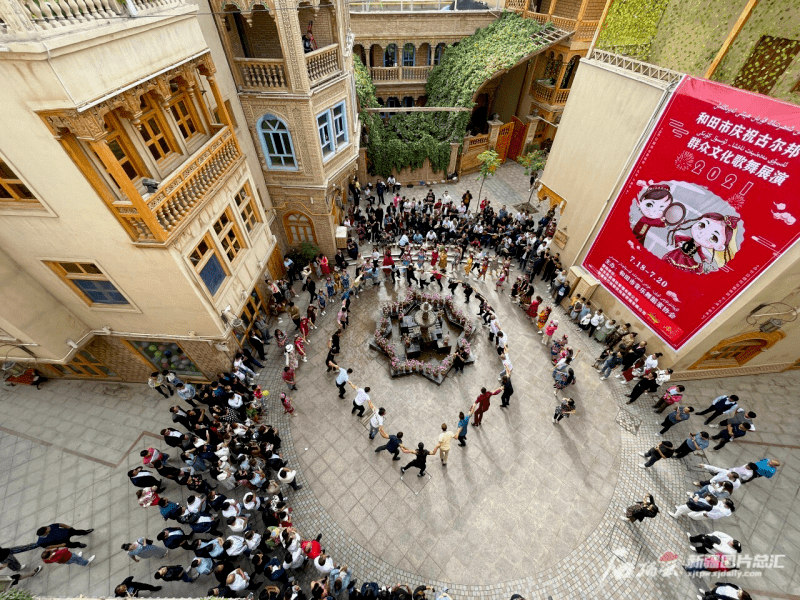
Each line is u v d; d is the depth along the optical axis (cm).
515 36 2081
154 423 1127
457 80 2114
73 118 604
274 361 1306
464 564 851
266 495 965
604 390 1204
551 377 1245
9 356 979
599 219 1275
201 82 1030
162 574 731
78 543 836
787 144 773
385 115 2488
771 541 874
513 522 916
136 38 688
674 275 1077
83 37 580
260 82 1206
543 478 996
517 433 1093
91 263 862
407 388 1212
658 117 1017
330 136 1418
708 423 1095
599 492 968
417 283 1593
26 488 977
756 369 1209
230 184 1042
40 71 552
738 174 870
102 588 819
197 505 822
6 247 831
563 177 1435
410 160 2164
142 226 788
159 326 1017
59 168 693
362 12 2169
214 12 1069
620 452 1048
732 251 927
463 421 984
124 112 735
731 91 853
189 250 881
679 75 970
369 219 1806
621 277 1252
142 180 749
